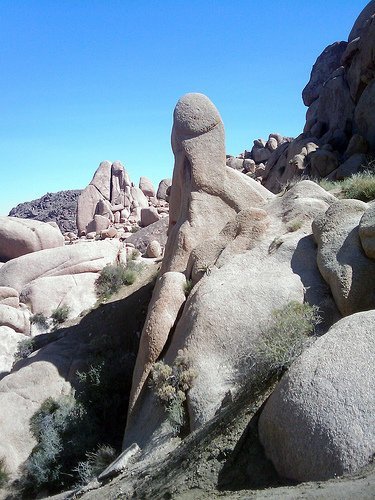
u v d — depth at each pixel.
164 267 13.12
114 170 38.12
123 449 8.48
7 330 17.09
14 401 12.71
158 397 7.82
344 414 4.40
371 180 12.95
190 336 8.09
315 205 10.37
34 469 10.86
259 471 4.97
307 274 8.41
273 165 25.83
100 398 11.90
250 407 5.93
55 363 13.39
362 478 3.90
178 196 14.14
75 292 18.92
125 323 14.73
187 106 13.34
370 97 19.34
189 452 5.93
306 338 6.83
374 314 5.21
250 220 10.40
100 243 21.19
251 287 8.41
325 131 23.03
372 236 7.37
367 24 20.41
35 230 23.55
